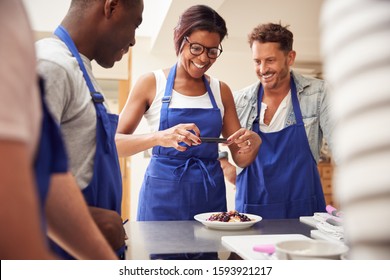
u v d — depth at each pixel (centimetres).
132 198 444
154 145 169
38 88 50
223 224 136
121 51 119
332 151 191
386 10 29
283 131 198
